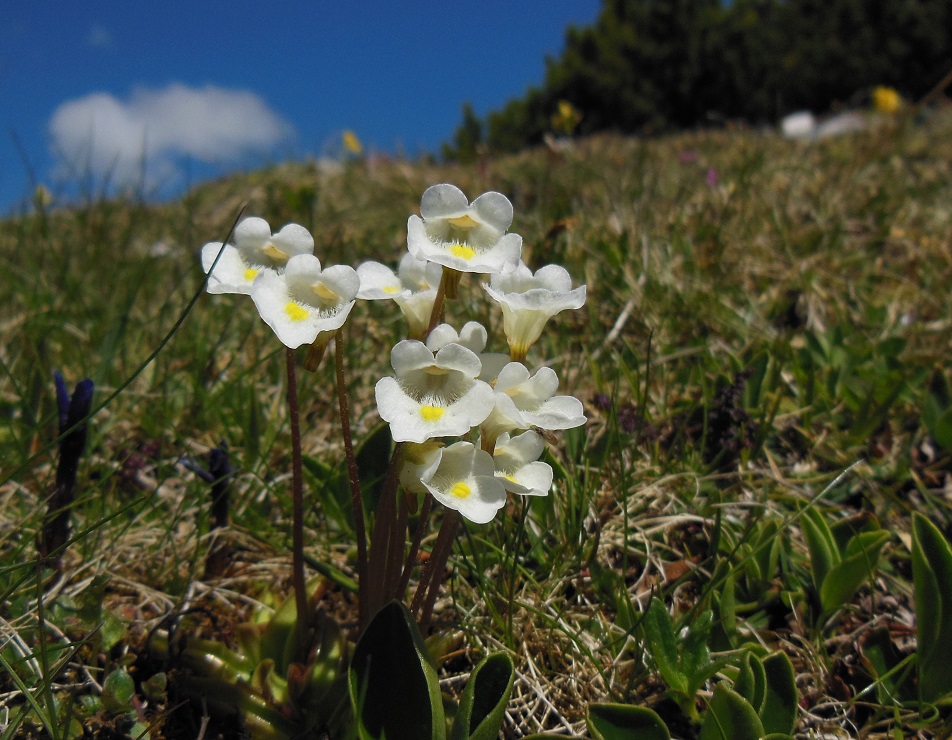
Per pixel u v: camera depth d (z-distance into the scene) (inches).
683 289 7.6
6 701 3.7
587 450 5.5
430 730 3.2
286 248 3.5
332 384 6.5
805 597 4.6
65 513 4.3
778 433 6.0
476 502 3.2
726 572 4.6
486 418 3.2
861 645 4.4
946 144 14.3
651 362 6.6
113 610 4.3
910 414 6.3
